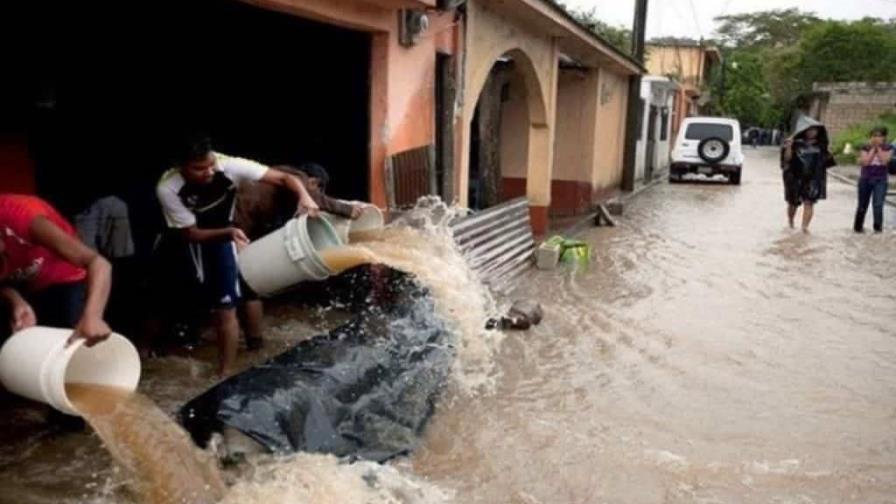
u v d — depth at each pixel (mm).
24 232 3598
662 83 24000
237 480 3586
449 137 8219
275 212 5727
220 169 4957
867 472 4418
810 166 13672
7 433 4148
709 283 9391
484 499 3908
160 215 6453
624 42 24516
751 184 23578
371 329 5039
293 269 5223
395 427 4422
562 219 14594
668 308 8070
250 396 3850
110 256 6035
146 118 8266
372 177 7188
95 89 7691
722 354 6543
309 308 6668
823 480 4305
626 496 4043
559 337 6840
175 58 8469
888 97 39438
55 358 3293
